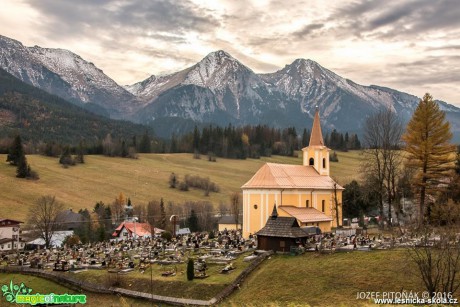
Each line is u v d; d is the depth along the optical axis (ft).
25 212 546.67
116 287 236.84
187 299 213.87
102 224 497.05
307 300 193.77
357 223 367.04
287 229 258.98
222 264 251.60
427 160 312.50
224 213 594.24
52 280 260.42
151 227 426.10
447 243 188.55
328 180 380.99
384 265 208.64
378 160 337.11
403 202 360.48
